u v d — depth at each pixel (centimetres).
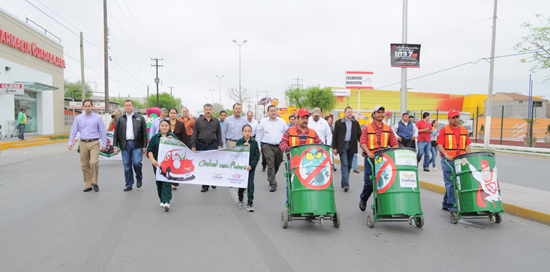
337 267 398
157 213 627
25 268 388
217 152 680
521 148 2312
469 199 571
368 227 560
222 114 1131
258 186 922
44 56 2647
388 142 647
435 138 1171
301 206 528
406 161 542
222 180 675
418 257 431
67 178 966
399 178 538
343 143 849
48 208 650
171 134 680
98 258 418
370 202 736
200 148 912
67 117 3397
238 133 974
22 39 2334
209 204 706
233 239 493
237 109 967
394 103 6512
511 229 557
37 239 483
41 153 1573
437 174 1063
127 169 816
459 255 439
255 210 663
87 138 790
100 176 1022
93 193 786
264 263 408
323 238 502
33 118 2603
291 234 520
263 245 470
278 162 855
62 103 3030
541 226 579
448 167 645
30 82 2258
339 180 1022
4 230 521
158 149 655
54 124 2875
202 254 434
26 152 1608
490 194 564
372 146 631
